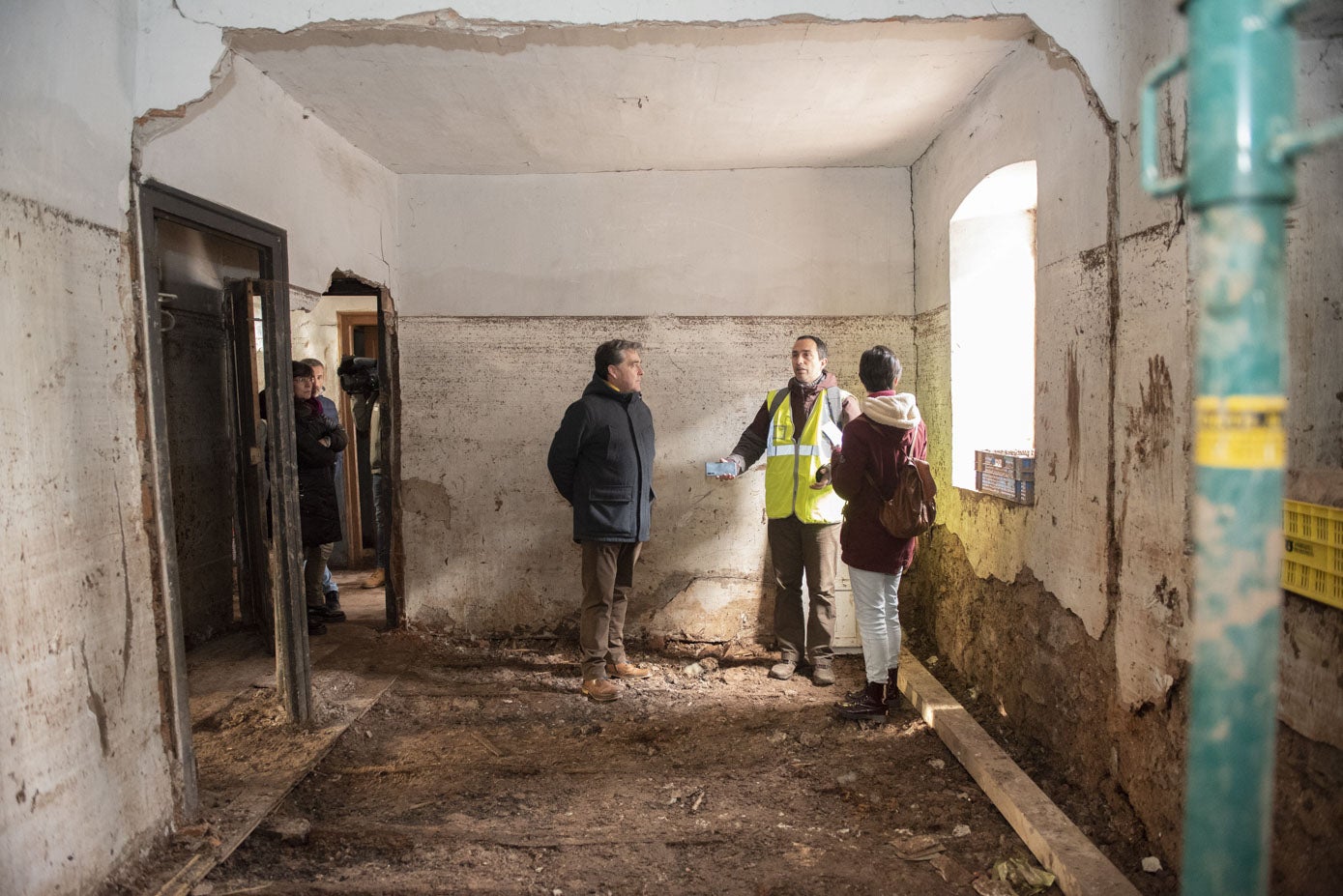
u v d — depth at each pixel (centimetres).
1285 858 190
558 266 478
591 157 446
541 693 411
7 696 186
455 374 483
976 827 270
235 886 240
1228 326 96
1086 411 274
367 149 432
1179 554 223
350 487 694
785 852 260
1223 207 96
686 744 348
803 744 342
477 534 487
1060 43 259
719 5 270
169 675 254
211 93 266
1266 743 98
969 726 329
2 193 188
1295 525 186
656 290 476
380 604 565
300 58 316
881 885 240
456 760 335
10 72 191
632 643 483
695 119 388
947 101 369
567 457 386
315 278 383
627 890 242
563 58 319
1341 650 174
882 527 343
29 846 191
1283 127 95
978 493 377
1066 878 228
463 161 454
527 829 278
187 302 386
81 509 216
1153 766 237
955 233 402
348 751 339
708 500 479
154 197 258
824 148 434
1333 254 202
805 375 404
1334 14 193
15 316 192
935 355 432
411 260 481
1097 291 264
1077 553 281
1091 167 267
